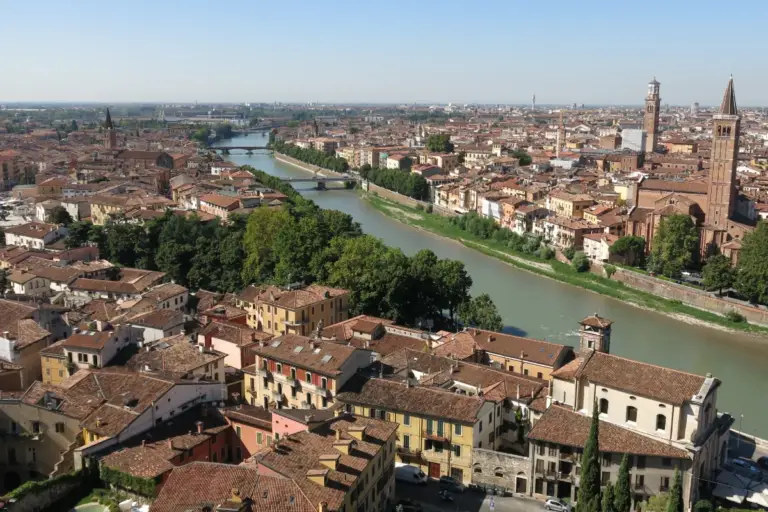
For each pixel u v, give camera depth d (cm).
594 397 11406
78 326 15000
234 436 11319
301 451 9081
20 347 13975
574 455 10831
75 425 10781
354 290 19688
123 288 19912
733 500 10750
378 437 9931
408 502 10438
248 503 8000
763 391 16825
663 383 11081
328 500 8206
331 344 13025
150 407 10900
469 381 13150
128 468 9681
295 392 12788
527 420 12306
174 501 8294
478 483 11388
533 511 10569
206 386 12050
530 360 15125
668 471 10662
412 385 12269
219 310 18675
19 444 10944
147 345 14100
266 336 15662
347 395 12112
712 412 11362
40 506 9219
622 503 9256
